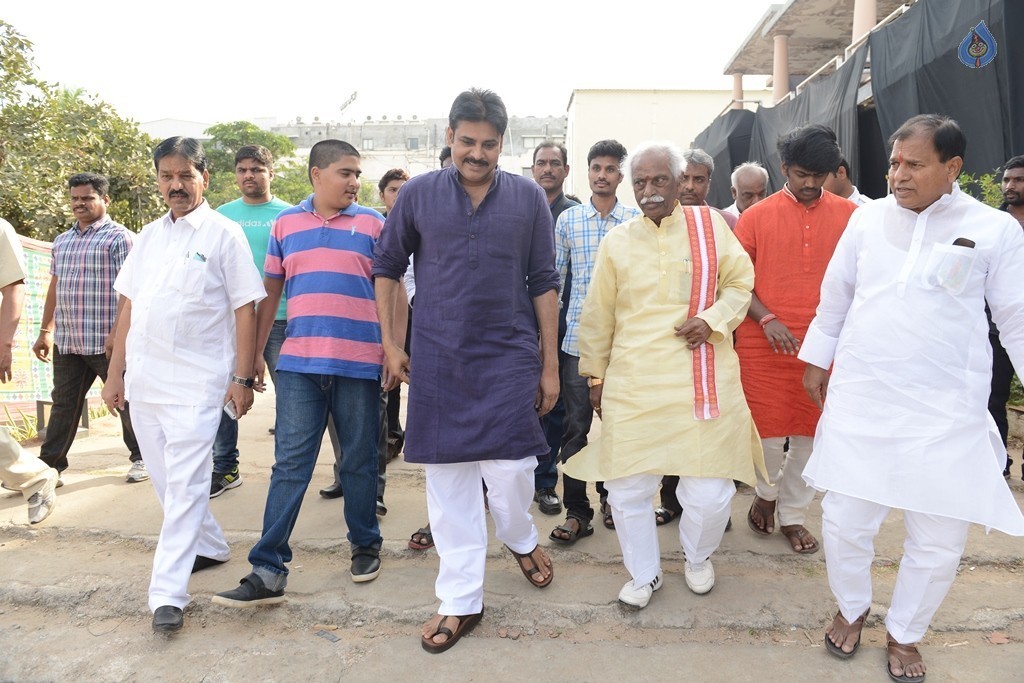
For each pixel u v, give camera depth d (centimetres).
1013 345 217
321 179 294
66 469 449
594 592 287
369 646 258
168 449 269
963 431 219
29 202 949
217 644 261
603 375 287
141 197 1245
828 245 303
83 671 246
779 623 267
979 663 244
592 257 343
